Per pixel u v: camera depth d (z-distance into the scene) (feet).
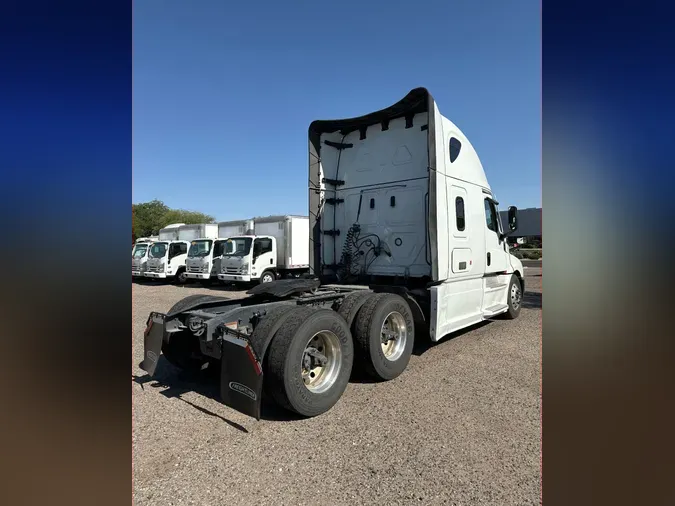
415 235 18.38
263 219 55.98
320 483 8.64
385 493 8.28
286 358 11.32
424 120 18.24
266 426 11.30
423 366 16.31
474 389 13.70
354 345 14.39
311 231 19.83
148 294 46.24
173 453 9.86
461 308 18.54
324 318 12.50
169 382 14.92
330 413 12.11
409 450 9.87
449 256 17.24
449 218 17.29
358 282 20.13
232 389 11.25
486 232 21.18
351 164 20.75
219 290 50.67
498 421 11.29
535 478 8.61
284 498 8.16
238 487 8.51
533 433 10.56
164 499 8.10
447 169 17.25
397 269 18.84
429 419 11.51
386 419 11.59
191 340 15.58
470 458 9.46
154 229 159.22
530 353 17.85
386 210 19.36
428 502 7.97
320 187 20.34
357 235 20.26
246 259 49.57
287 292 14.66
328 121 19.70
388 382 14.66
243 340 11.21
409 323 15.79
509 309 24.82
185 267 62.64
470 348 18.78
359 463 9.36
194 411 12.31
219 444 10.29
